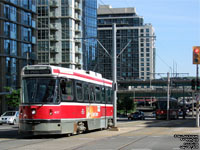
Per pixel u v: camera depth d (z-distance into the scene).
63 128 18.86
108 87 27.41
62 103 18.84
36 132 18.09
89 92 22.81
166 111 64.06
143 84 116.44
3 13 65.06
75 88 20.47
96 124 23.92
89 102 22.64
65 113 19.08
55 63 92.94
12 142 16.89
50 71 18.61
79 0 97.50
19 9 69.81
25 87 18.73
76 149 13.66
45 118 18.14
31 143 16.31
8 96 60.25
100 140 17.50
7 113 42.41
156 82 114.25
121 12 194.00
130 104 107.56
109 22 191.88
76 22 96.50
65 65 92.88
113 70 26.17
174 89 106.44
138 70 178.75
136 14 196.50
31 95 18.50
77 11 96.81
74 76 20.52
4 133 23.61
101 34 173.25
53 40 92.50
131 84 117.50
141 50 179.12
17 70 69.25
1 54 64.50
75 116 20.25
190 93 104.81
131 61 178.88
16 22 68.69
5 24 65.69
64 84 19.14
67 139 18.22
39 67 18.77
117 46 179.62
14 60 68.31
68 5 92.75
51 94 18.47
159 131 24.33
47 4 92.69
